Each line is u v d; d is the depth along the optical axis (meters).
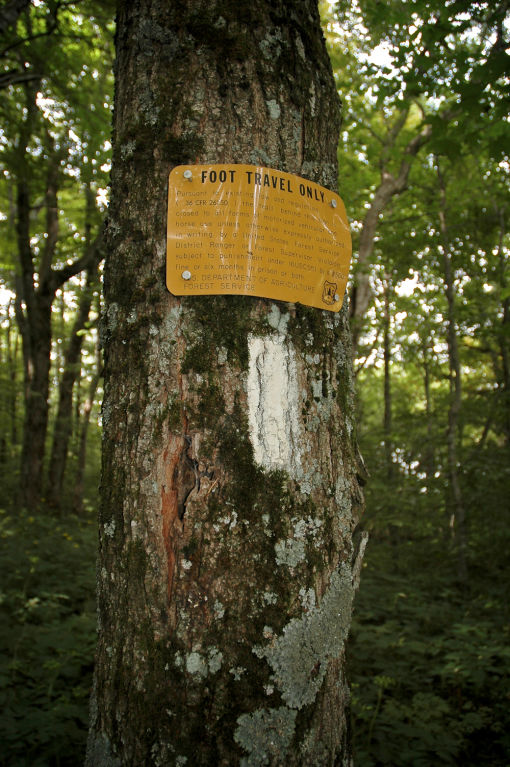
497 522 6.05
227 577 1.08
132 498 1.15
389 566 7.25
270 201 1.21
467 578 6.33
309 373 1.22
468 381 12.97
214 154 1.20
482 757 3.01
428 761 2.63
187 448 1.12
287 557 1.11
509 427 8.28
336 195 1.35
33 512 8.66
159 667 1.07
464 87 3.21
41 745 2.46
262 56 1.24
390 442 8.19
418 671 3.87
